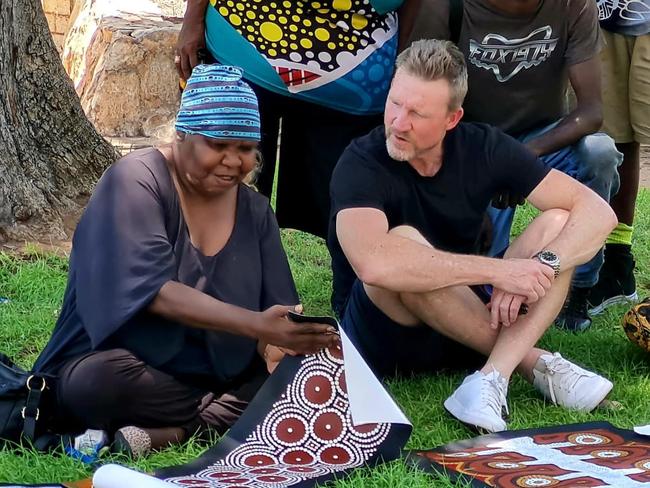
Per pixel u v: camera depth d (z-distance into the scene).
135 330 3.27
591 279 5.00
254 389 3.47
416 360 4.07
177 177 3.36
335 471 3.02
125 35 9.93
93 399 3.17
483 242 4.43
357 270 3.71
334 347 3.30
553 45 4.72
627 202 5.49
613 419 3.75
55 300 5.15
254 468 3.05
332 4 4.57
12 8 6.08
